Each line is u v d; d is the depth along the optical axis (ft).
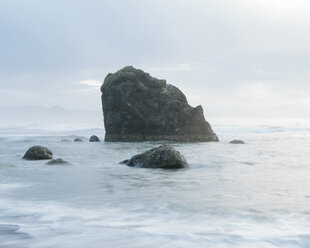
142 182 34.55
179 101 102.53
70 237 16.75
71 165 48.83
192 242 15.92
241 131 174.40
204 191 29.40
